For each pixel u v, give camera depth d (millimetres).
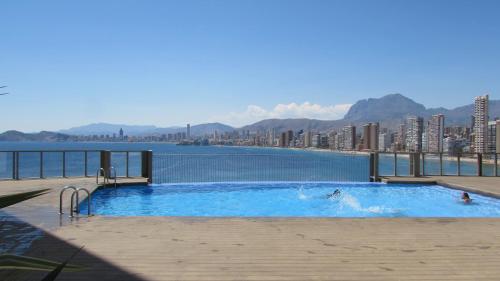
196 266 5332
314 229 7547
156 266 5320
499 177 19188
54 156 67000
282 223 8070
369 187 18109
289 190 17703
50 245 6367
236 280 4809
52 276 1918
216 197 16281
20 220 8406
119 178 17750
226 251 6047
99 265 5352
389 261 5586
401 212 13602
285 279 4848
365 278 4891
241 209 14219
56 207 10281
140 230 7422
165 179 26672
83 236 6957
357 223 8102
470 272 5129
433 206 14500
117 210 13680
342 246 6359
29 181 16266
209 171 32531
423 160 19844
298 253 5961
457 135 128250
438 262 5547
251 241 6641
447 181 17656
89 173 30078
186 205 14758
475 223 8180
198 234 7117
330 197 16312
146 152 18094
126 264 5398
